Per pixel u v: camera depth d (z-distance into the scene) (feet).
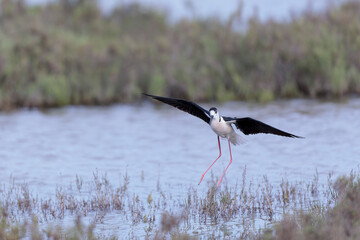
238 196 33.91
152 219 30.42
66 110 61.11
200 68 65.21
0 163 42.27
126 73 65.36
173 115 58.23
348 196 27.07
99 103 63.62
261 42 66.13
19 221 30.04
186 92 63.36
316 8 77.71
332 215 25.80
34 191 35.83
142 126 53.62
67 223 29.94
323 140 45.93
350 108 56.65
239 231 28.22
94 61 65.82
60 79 62.90
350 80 64.13
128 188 36.14
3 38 66.23
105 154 44.57
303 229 24.84
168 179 37.96
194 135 50.14
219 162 41.93
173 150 45.55
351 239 22.81
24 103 61.77
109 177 38.68
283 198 32.45
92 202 32.65
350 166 39.04
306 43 65.05
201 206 31.48
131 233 28.48
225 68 65.05
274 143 46.26
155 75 63.62
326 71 63.10
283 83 64.39
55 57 64.95
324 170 38.52
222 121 27.86
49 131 51.83
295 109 57.31
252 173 38.65
